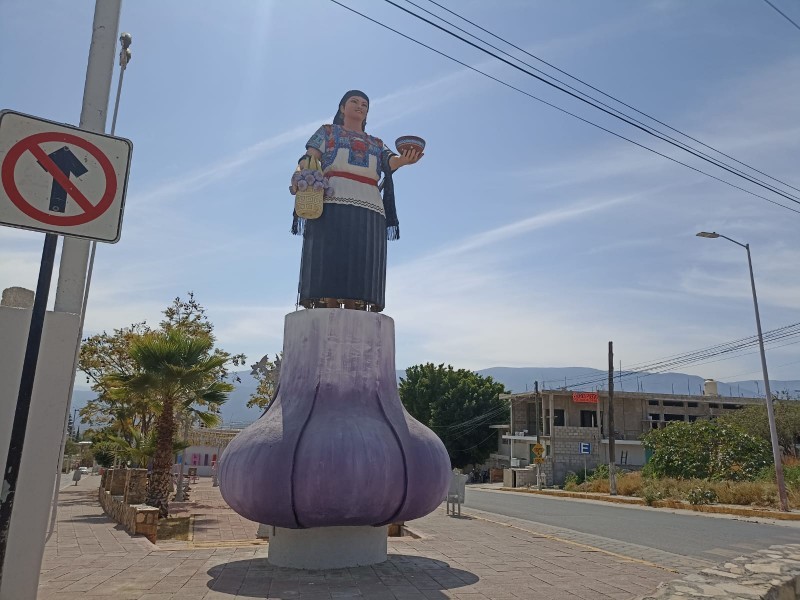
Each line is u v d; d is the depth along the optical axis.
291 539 9.01
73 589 7.54
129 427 25.72
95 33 5.28
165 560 9.59
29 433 4.66
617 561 10.13
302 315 9.60
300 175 9.87
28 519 4.59
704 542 13.95
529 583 8.27
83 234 4.52
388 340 9.88
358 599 7.24
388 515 8.70
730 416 39.84
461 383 51.88
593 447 42.12
